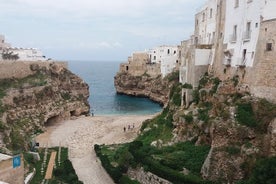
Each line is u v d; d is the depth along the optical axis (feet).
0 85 252.21
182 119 161.17
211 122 133.18
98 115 322.34
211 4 193.98
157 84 404.98
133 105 385.29
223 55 162.61
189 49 189.57
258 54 128.06
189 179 115.03
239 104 125.18
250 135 115.34
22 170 94.48
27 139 199.52
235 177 111.24
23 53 391.45
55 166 155.84
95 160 170.50
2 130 169.89
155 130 186.19
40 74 304.50
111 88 582.35
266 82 121.90
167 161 129.80
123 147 178.50
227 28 161.58
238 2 149.89
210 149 123.95
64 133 237.66
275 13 121.19
